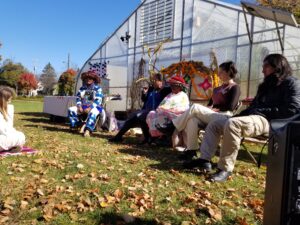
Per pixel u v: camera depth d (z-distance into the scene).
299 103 3.17
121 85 13.03
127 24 13.16
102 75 13.16
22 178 3.23
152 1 12.14
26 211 2.49
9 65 54.97
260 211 2.70
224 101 4.39
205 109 4.22
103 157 4.35
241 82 9.24
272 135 1.44
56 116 10.25
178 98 5.29
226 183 3.45
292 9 12.88
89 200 2.69
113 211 2.55
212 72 9.00
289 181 1.24
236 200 2.98
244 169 4.12
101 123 7.53
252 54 9.05
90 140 5.95
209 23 10.23
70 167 3.71
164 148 5.35
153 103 5.98
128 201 2.77
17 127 7.69
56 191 2.90
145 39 12.41
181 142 5.17
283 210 1.25
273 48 8.59
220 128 3.74
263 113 3.45
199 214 2.60
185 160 4.31
